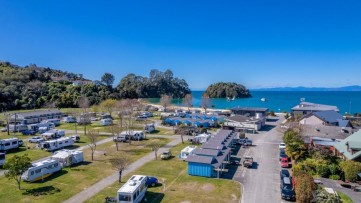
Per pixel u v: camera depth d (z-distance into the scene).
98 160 50.28
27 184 38.25
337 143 51.47
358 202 32.22
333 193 32.62
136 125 89.94
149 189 36.91
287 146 50.22
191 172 42.53
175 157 52.62
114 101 127.31
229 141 56.19
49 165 41.50
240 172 43.91
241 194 35.22
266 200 33.44
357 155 41.53
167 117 97.94
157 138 70.69
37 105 132.88
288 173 40.41
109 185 38.16
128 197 30.50
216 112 117.25
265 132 78.56
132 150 57.88
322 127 61.88
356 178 38.25
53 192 35.59
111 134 75.06
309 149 48.97
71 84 182.88
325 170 40.84
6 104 121.81
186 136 73.50
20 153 55.03
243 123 78.88
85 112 99.94
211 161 42.00
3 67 185.50
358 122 86.12
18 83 146.75
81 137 71.19
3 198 33.59
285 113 118.31
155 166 46.81
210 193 35.53
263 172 43.81
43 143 57.47
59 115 102.88
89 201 32.97
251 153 55.62
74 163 47.50
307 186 32.06
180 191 36.19
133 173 43.22
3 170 44.06
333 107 100.44
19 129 76.94
